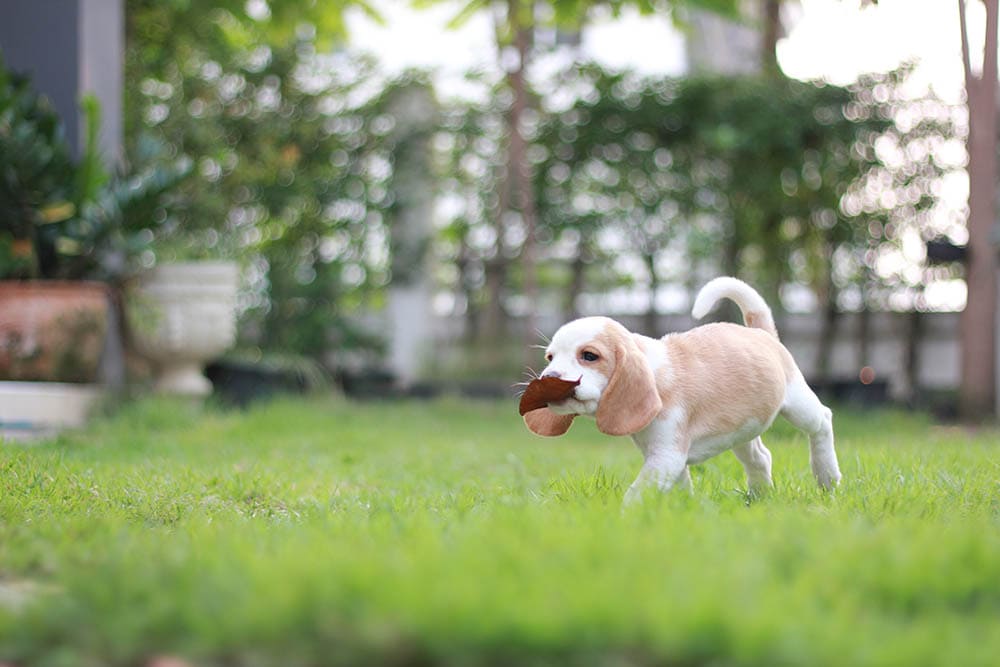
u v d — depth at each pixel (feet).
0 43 31.24
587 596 7.25
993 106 37.01
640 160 44.73
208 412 30.42
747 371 13.32
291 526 12.03
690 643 6.64
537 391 12.59
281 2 39.68
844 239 45.21
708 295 14.62
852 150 44.55
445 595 7.17
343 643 6.82
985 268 37.06
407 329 48.06
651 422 12.90
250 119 47.26
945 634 7.17
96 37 31.94
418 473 19.06
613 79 44.68
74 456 20.10
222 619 7.18
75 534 11.20
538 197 45.57
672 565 8.37
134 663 7.17
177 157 43.88
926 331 44.86
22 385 26.89
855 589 8.24
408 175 47.73
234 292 33.50
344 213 47.93
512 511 11.13
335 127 48.32
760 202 45.39
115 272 30.89
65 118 31.22
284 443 24.67
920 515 12.04
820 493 14.01
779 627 6.82
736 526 10.32
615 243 45.68
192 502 14.51
